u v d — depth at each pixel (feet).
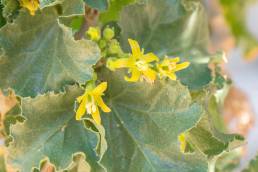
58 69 1.33
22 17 1.35
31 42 1.36
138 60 1.34
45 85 1.33
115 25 1.46
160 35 1.54
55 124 1.34
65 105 1.35
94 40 1.36
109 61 1.34
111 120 1.40
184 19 1.56
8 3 1.35
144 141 1.39
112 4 1.56
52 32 1.36
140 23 1.49
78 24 1.55
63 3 1.32
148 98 1.38
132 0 1.56
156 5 1.50
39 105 1.32
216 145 1.46
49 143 1.33
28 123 1.31
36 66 1.35
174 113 1.36
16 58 1.34
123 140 1.39
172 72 1.36
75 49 1.30
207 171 1.37
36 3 1.34
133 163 1.38
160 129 1.38
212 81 1.55
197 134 1.46
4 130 1.43
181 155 1.37
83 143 1.34
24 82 1.34
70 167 1.41
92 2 1.34
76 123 1.35
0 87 1.33
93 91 1.31
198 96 1.53
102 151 1.31
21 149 1.31
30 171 1.31
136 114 1.40
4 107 1.50
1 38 1.34
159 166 1.38
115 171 1.36
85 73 1.30
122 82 1.39
